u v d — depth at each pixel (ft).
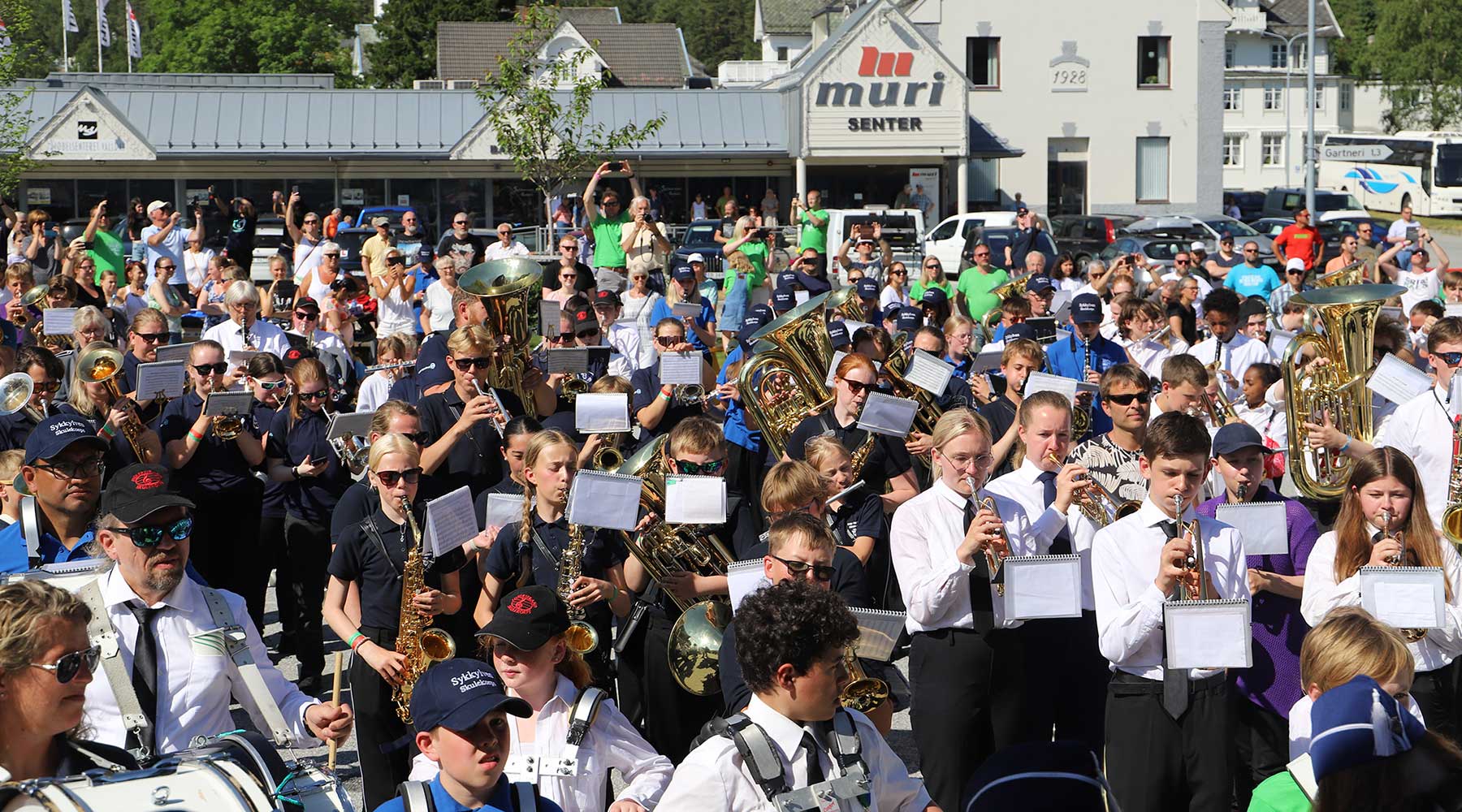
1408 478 22.48
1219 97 196.75
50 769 15.40
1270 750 23.56
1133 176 197.16
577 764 18.22
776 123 165.89
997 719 23.30
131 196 149.69
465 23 243.19
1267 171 280.10
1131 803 21.50
